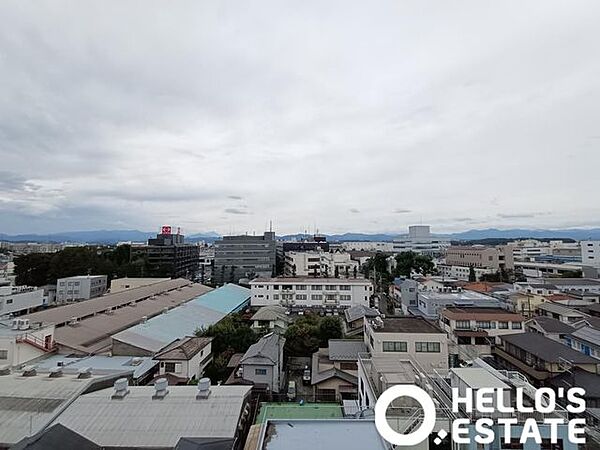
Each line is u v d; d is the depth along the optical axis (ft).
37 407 52.08
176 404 53.26
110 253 278.67
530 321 118.01
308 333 114.83
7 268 272.72
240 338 108.06
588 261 283.18
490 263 295.07
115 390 56.03
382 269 271.69
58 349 93.45
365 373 65.67
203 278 323.16
